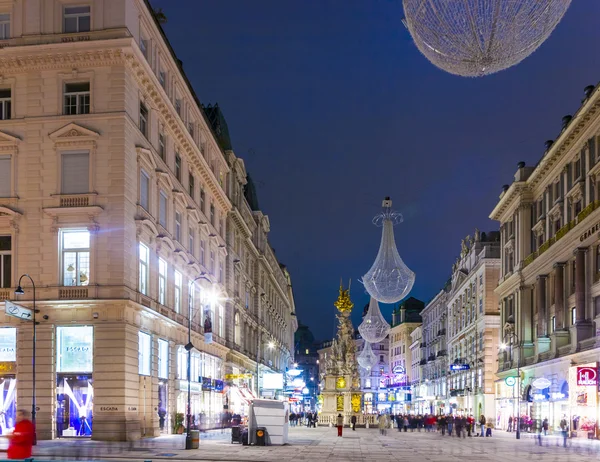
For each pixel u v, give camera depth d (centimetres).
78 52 3650
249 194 9406
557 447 3669
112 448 2945
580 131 4812
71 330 3559
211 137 5925
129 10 3756
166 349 4422
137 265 3762
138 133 3872
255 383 8412
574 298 4962
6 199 3647
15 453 1477
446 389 10219
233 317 6862
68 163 3666
